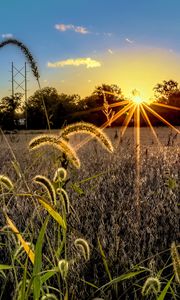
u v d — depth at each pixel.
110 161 7.27
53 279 2.92
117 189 5.40
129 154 8.02
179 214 4.13
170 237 3.68
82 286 2.84
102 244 3.42
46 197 2.93
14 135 9.35
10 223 2.13
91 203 4.68
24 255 3.10
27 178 5.02
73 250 2.93
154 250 3.43
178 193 4.93
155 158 7.92
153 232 3.75
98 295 2.68
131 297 2.84
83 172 6.18
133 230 3.77
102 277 3.02
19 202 4.13
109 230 3.87
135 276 2.99
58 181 2.43
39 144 2.52
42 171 5.13
